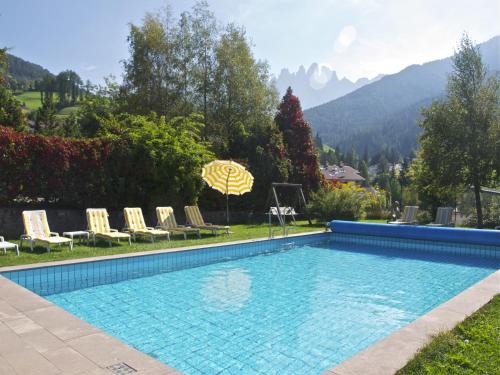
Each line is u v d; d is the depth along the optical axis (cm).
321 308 602
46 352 330
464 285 760
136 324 521
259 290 705
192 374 383
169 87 2245
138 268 834
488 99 1572
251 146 1975
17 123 2930
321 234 1359
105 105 2716
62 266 718
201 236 1246
